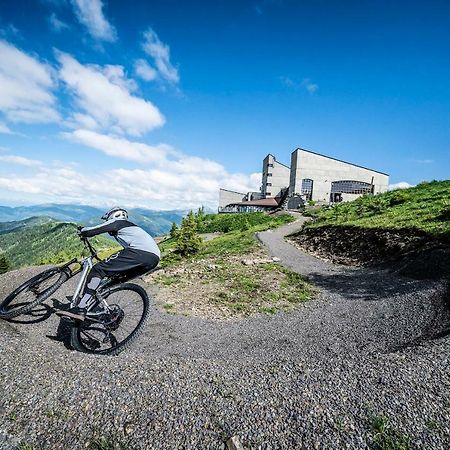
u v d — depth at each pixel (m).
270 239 25.64
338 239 20.48
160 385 3.59
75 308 4.57
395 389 3.60
